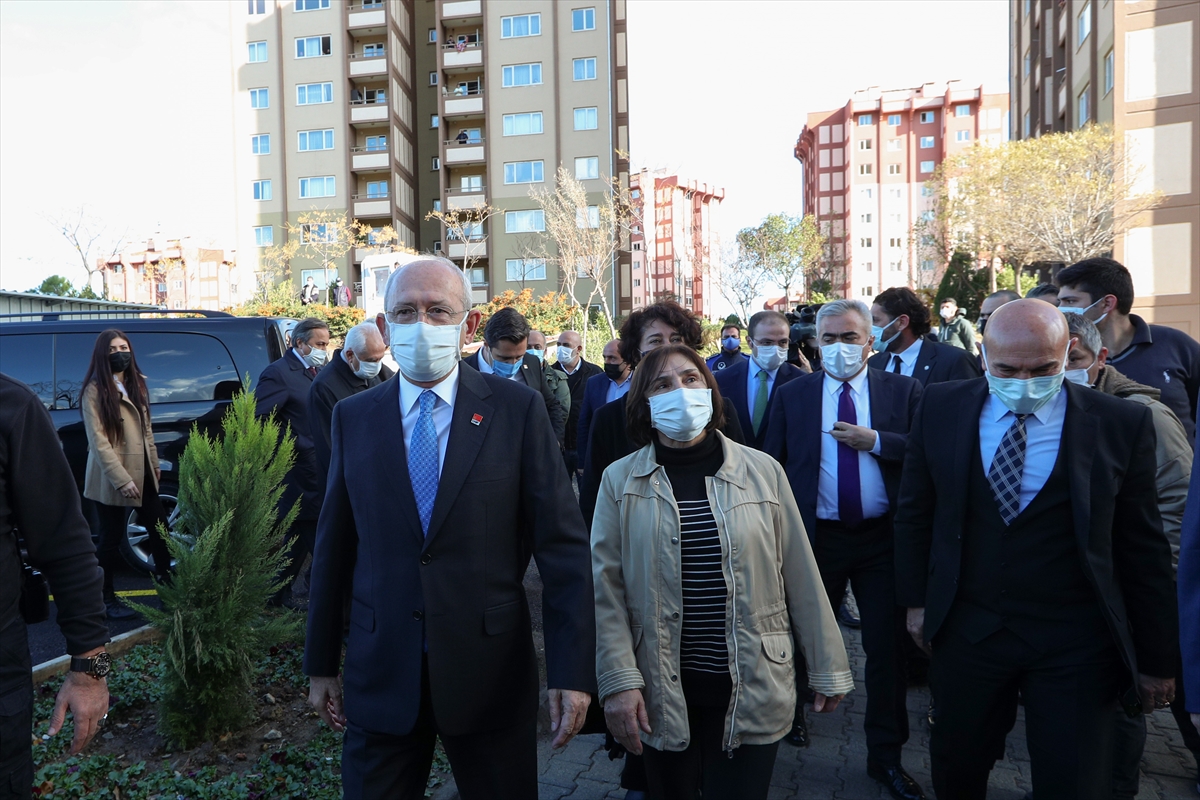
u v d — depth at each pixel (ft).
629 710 7.49
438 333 6.91
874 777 11.03
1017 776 11.28
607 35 146.00
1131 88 84.17
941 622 8.45
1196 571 6.61
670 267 339.36
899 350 16.58
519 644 7.16
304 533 17.62
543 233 142.72
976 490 8.37
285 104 155.53
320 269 152.97
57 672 14.40
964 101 311.27
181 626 11.31
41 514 6.64
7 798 6.24
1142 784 11.06
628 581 8.00
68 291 139.95
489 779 7.02
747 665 7.59
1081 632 7.77
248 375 21.26
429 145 169.27
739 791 7.59
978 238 102.89
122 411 16.85
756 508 7.93
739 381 15.48
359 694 6.90
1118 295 12.71
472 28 155.74
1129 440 7.85
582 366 28.68
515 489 7.20
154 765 11.26
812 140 349.00
